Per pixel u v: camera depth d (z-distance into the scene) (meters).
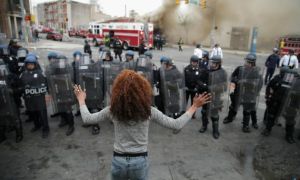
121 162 1.90
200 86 4.93
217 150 4.41
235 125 5.61
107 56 5.54
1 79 4.29
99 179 3.48
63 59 4.80
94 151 4.27
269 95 5.00
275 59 9.77
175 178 3.54
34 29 29.70
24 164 3.83
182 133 5.10
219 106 4.86
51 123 5.46
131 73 1.89
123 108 1.80
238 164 3.97
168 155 4.19
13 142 4.56
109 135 4.91
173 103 5.23
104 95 5.30
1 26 28.81
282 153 4.36
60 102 4.85
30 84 4.47
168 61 5.12
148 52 5.68
